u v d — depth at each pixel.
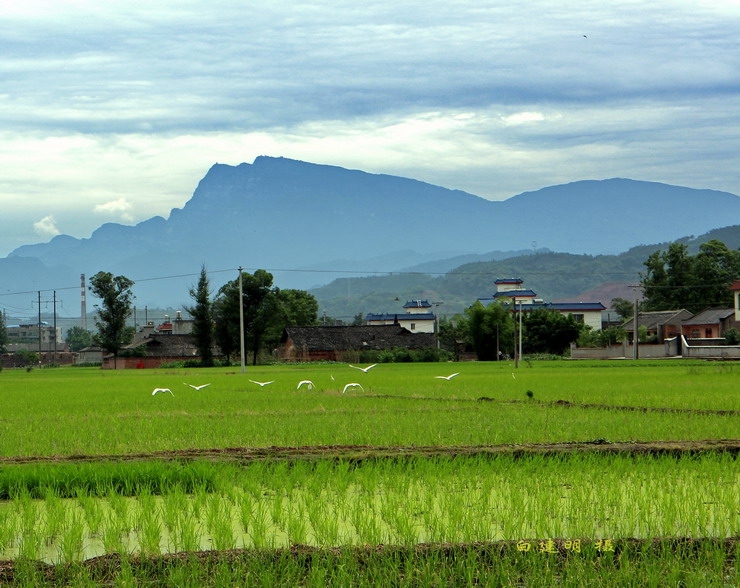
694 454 22.08
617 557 13.35
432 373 67.69
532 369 72.75
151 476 18.30
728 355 88.69
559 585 12.53
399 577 12.60
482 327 114.19
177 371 88.25
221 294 110.06
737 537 14.06
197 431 27.52
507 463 20.47
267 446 23.88
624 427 27.16
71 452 23.41
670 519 14.91
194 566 12.73
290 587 12.27
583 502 16.47
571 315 120.81
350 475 19.06
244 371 75.81
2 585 12.37
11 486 17.91
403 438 25.09
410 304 190.00
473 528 14.68
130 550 13.74
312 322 148.38
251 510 15.61
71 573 12.79
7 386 58.69
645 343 107.12
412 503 16.64
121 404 38.97
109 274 116.25
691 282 129.50
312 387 49.22
